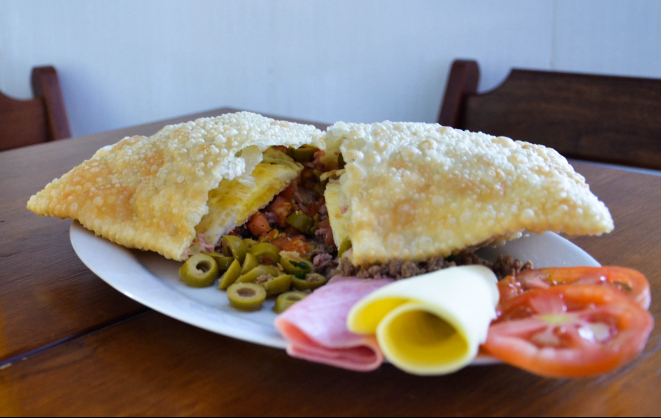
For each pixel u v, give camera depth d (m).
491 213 0.33
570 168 0.37
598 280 0.31
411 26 0.94
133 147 0.41
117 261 0.36
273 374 0.28
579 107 0.65
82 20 1.00
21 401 0.26
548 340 0.26
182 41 1.04
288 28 1.03
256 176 0.43
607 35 0.80
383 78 1.00
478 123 0.73
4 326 0.31
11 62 0.99
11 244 0.41
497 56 0.88
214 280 0.36
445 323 0.29
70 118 1.05
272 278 0.35
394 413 0.26
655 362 0.29
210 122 0.42
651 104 0.60
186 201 0.37
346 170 0.36
